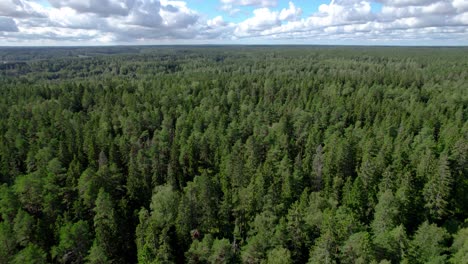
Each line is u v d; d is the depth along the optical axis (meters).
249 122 113.00
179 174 83.31
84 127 106.06
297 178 71.88
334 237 48.28
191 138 93.44
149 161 83.38
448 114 123.44
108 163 81.38
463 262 48.16
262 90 161.62
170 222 61.16
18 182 70.31
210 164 91.19
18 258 50.03
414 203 64.06
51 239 58.84
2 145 87.56
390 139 90.88
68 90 161.12
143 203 72.31
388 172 67.62
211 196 64.62
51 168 77.06
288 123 111.81
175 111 128.00
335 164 77.94
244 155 88.25
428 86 173.38
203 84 169.38
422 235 53.62
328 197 68.38
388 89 158.12
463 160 75.56
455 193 70.38
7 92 155.00
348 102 131.38
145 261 51.84
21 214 58.66
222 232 62.88
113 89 158.50
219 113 120.19
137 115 116.50
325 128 113.38
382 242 50.62
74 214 66.25
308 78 188.62
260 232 55.41
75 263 55.81
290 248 54.56
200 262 55.66
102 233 56.03
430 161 72.62
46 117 117.06
